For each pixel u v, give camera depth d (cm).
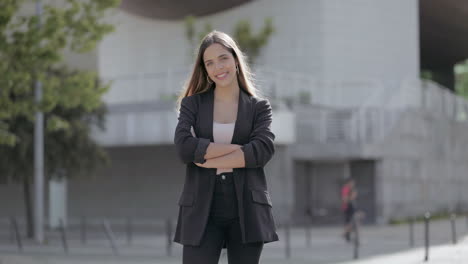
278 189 2373
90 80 1534
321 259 1403
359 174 2433
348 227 1800
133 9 3128
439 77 5441
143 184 2603
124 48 3366
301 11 2961
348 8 2984
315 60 2928
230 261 370
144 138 2294
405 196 2545
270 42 3009
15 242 1947
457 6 3700
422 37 4434
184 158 357
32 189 2828
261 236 359
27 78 1334
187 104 373
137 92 2480
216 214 362
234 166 355
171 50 3216
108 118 2356
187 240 358
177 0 2998
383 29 3088
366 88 2714
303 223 2512
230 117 372
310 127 2431
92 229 2491
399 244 1712
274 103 2344
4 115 1391
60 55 1349
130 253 1609
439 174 2859
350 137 2380
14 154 2011
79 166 2134
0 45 1290
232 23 3095
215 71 367
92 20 1431
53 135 2075
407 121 2580
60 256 1523
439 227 2269
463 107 3278
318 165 2636
